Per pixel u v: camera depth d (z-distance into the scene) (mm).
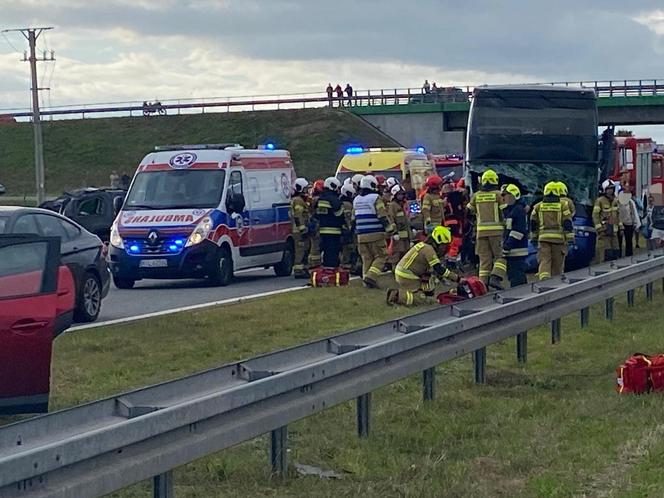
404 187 24375
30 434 5797
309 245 23172
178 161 22141
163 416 5871
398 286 18531
